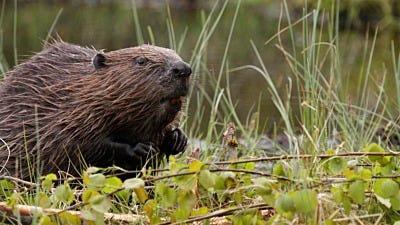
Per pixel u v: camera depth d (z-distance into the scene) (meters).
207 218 6.73
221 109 14.35
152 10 28.91
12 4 30.77
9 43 21.08
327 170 7.17
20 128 9.02
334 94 10.41
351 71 16.89
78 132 8.73
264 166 10.53
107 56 8.79
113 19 26.14
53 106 8.94
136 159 8.69
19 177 9.00
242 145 11.16
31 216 6.84
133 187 6.57
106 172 8.78
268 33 22.62
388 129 11.62
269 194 6.48
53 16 27.11
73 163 8.83
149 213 6.79
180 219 6.67
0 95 9.34
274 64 18.17
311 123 9.80
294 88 15.67
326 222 6.44
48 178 7.05
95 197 6.58
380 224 6.91
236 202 6.99
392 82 15.60
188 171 6.75
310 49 10.09
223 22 25.31
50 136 8.84
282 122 13.45
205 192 7.22
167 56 8.45
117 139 8.82
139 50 8.62
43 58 9.35
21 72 9.34
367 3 22.72
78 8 29.66
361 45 20.52
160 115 8.53
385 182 6.66
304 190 6.31
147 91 8.42
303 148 9.57
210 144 10.38
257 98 15.10
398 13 22.75
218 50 19.91
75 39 21.25
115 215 7.09
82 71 8.98
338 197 6.56
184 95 8.45
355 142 9.96
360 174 6.71
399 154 6.95
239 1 10.88
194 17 26.48
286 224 6.50
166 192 6.75
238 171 6.97
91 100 8.66
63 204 7.61
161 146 9.16
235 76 16.86
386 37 21.84
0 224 6.86
